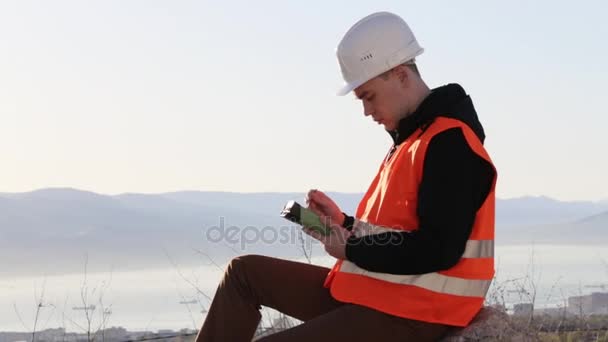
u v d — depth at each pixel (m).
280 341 4.91
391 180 4.88
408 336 4.87
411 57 4.98
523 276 7.33
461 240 4.71
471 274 4.85
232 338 5.26
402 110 4.99
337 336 4.88
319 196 5.39
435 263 4.71
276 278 5.29
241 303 5.27
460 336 4.88
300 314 5.34
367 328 4.87
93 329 8.12
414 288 4.83
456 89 4.93
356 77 5.00
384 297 4.86
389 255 4.74
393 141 5.26
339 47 5.06
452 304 4.85
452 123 4.79
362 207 5.14
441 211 4.68
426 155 4.77
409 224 4.83
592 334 8.00
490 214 4.88
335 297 4.98
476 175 4.75
